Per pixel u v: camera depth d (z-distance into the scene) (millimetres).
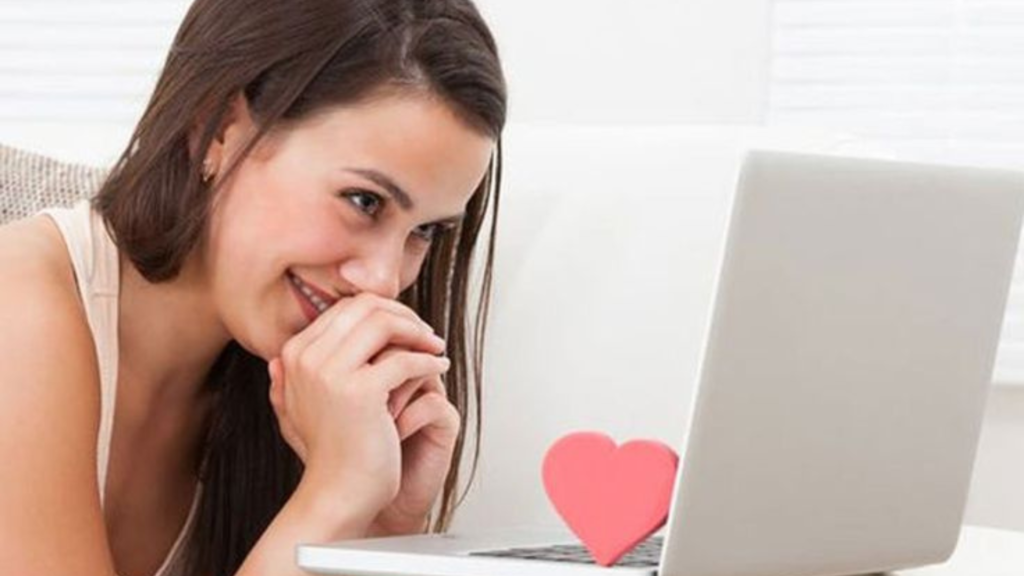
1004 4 3363
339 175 2109
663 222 2701
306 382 2174
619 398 2678
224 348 2457
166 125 2223
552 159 2779
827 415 1767
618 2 3406
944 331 1872
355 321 2162
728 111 3398
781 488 1747
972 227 1852
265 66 2152
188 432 2512
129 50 3605
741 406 1669
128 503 2467
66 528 2041
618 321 2693
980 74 3373
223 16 2209
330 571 1778
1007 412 3338
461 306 2488
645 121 3416
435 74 2125
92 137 2986
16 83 3648
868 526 1885
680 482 1647
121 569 2494
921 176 1771
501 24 3436
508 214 2746
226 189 2174
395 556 1749
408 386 2268
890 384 1832
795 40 3412
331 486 2172
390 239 2158
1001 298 1931
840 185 1684
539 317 2715
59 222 2289
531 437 2697
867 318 1770
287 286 2184
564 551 1887
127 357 2346
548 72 3430
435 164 2133
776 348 1682
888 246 1760
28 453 2033
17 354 2074
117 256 2312
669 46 3400
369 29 2119
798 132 2746
